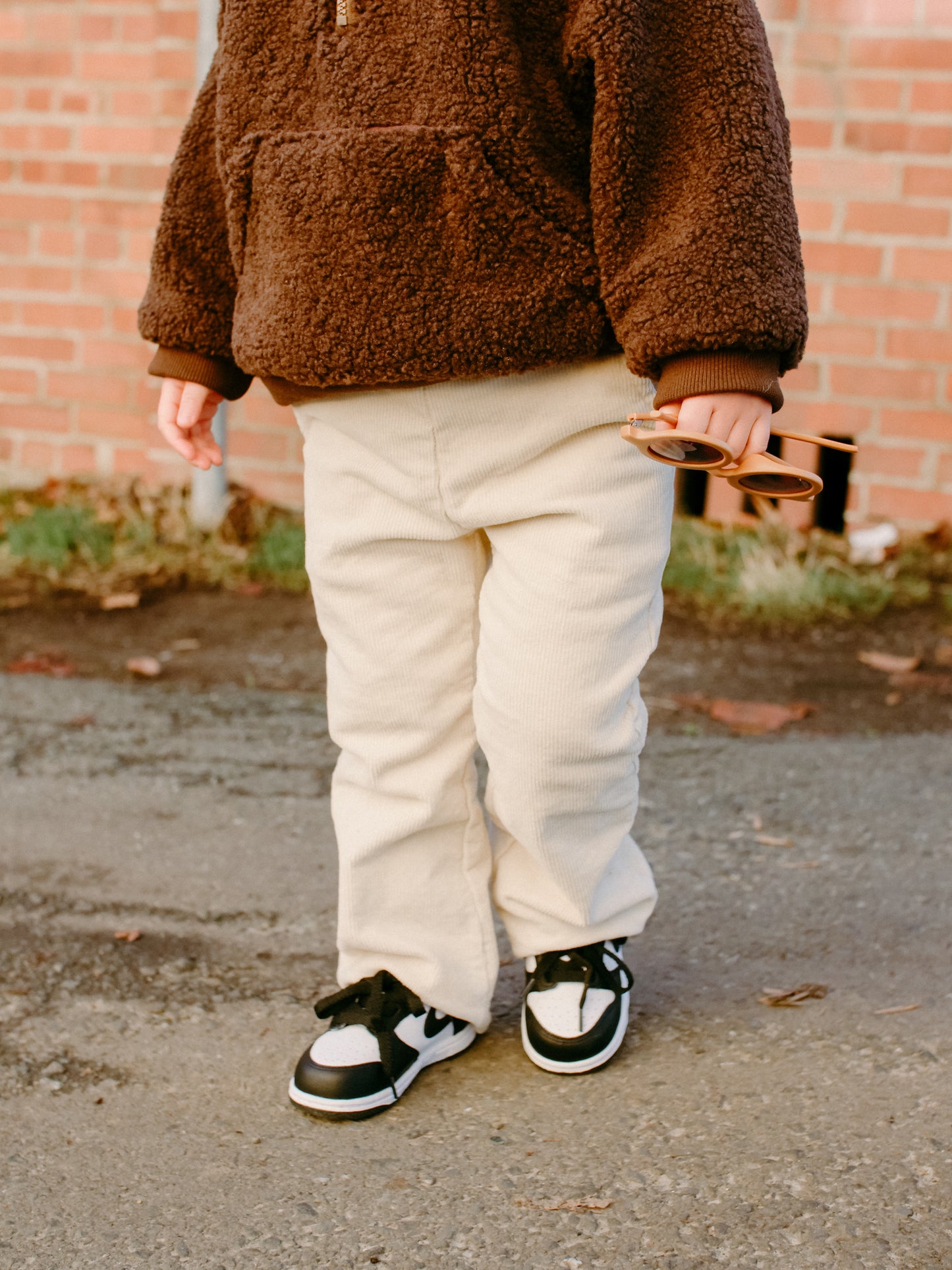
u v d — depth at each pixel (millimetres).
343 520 1482
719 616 3330
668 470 1436
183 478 4027
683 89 1273
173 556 3691
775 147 1273
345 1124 1528
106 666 3070
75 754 2617
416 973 1587
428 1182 1415
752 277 1237
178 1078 1632
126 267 3934
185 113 3801
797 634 3234
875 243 3467
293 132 1359
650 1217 1343
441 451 1401
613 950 1661
